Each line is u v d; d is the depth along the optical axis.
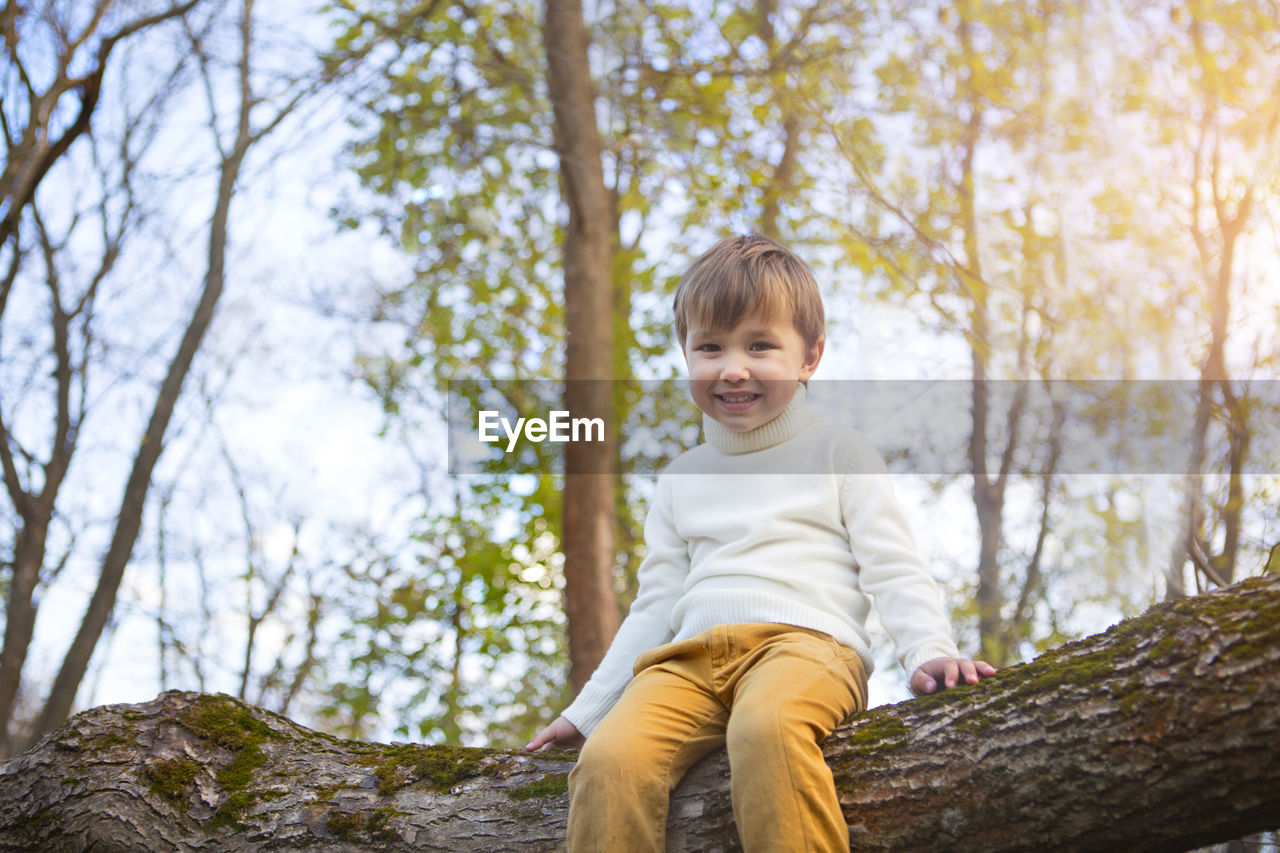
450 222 7.27
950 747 1.79
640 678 2.02
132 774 2.31
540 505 8.76
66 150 4.94
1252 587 1.71
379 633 9.87
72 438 8.51
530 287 8.84
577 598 6.11
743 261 2.17
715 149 6.89
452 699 9.53
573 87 6.61
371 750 2.38
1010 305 6.48
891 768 1.82
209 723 2.42
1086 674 1.73
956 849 1.78
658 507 2.36
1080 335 5.88
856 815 1.82
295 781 2.29
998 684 1.83
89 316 8.42
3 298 7.59
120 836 2.25
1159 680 1.65
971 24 7.03
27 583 7.41
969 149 7.36
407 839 2.11
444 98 6.89
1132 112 5.92
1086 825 1.69
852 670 1.96
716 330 2.16
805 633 1.97
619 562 9.76
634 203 7.62
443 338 9.10
